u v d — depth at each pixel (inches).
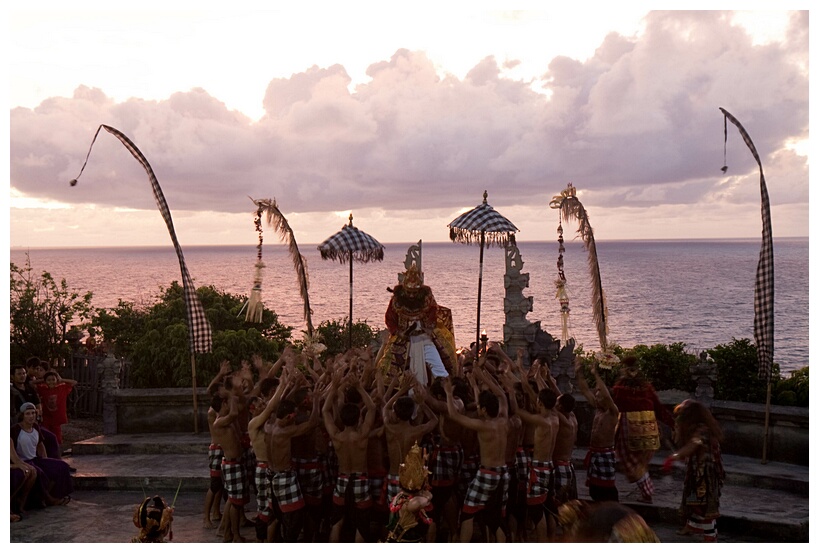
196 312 479.2
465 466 360.5
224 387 374.9
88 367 711.7
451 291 3806.6
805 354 2022.6
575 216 483.5
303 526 355.6
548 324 2746.1
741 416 461.1
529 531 363.3
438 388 358.3
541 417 347.6
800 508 385.7
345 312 2802.7
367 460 342.6
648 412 403.5
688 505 349.1
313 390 369.4
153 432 534.9
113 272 6437.0
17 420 443.5
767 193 426.0
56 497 428.1
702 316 3294.8
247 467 385.7
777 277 5187.0
